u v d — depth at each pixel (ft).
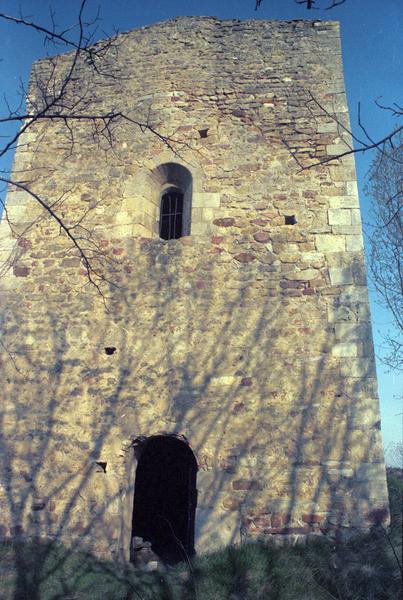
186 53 24.79
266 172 22.04
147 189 22.71
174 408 18.88
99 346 20.15
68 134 24.23
